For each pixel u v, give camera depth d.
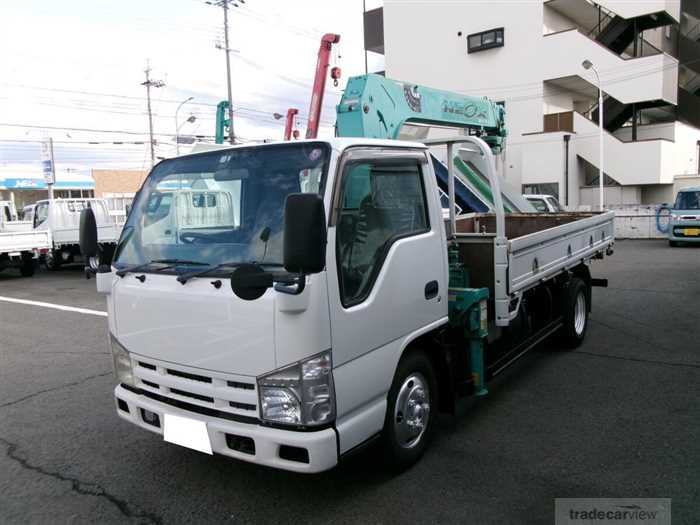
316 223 2.62
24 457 4.21
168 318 3.29
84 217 3.78
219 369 3.11
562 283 6.32
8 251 14.75
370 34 36.06
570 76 26.12
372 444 3.38
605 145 25.23
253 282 2.77
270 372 2.92
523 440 4.21
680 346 6.55
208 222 3.38
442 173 7.38
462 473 3.73
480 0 28.36
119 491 3.67
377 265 3.36
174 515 3.37
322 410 2.94
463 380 4.33
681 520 3.13
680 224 17.94
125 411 3.71
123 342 3.62
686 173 27.69
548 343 6.71
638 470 3.69
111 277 3.72
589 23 29.59
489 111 7.05
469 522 3.18
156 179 3.76
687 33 30.30
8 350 7.45
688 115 29.34
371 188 3.38
